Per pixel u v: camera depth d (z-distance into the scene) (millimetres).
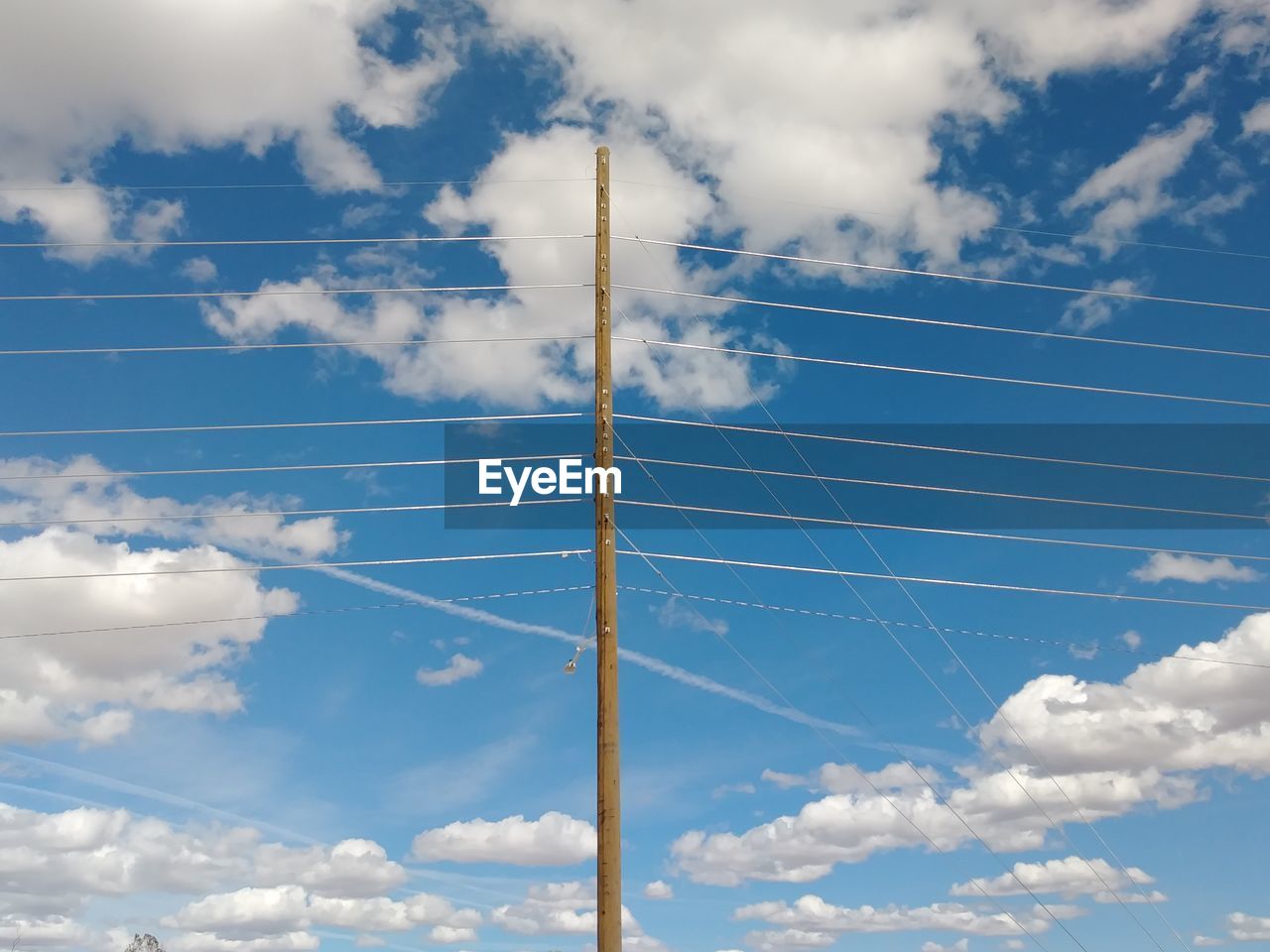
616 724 21094
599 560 21984
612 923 19969
